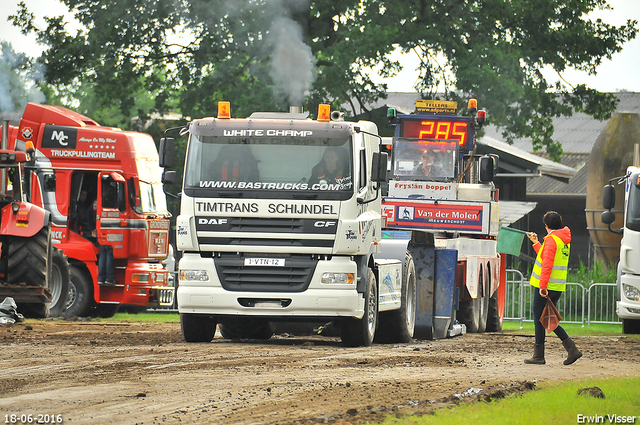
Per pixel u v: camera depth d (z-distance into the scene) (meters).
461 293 56.16
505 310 77.19
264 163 41.91
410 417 23.12
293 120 42.91
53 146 65.50
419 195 61.34
